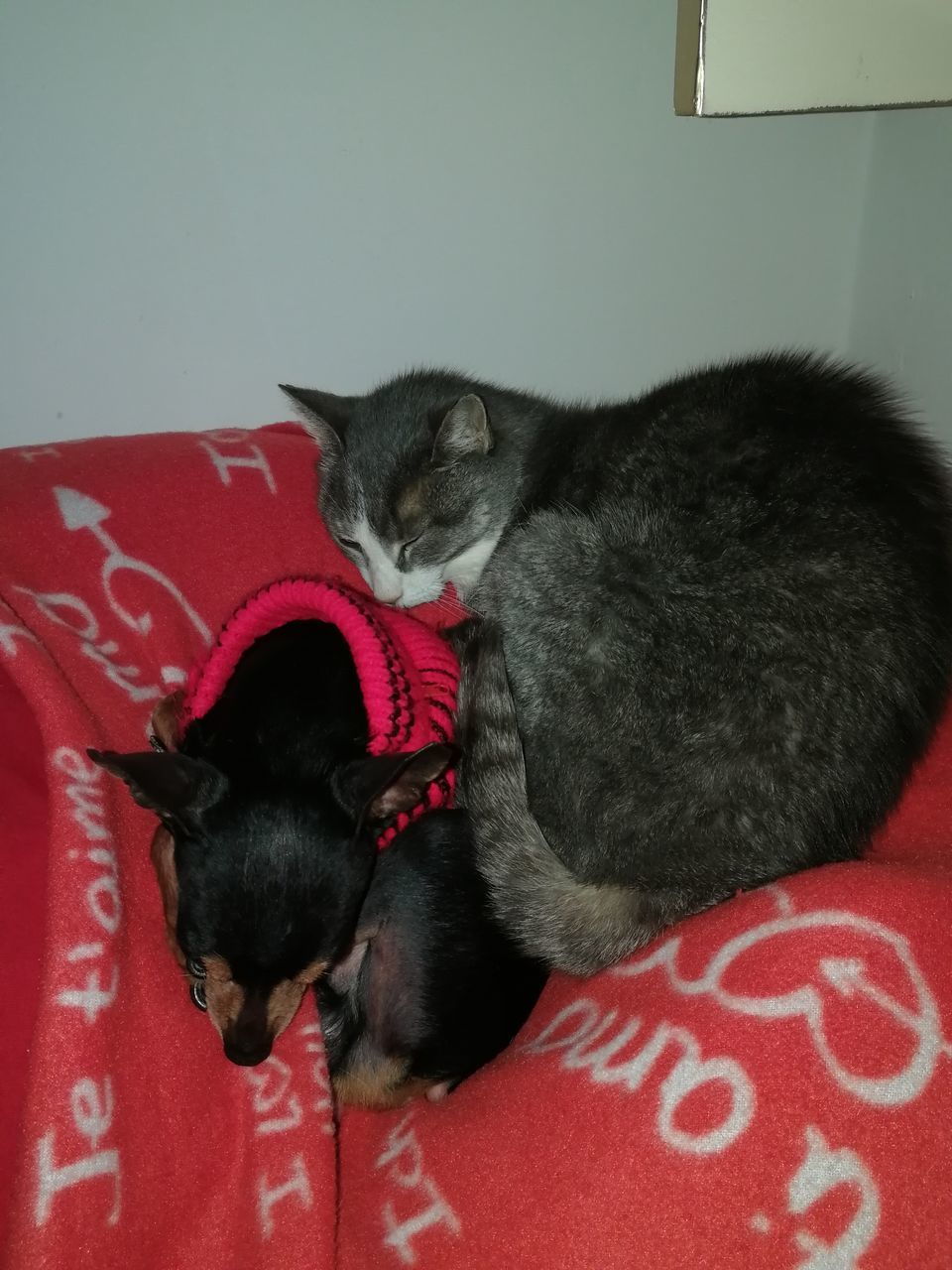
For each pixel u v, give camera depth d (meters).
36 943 0.45
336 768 0.49
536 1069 0.46
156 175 0.69
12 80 0.65
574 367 0.84
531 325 0.81
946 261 0.72
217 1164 0.46
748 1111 0.39
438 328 0.79
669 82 0.74
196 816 0.47
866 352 0.84
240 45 0.66
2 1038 0.43
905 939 0.42
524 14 0.69
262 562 0.67
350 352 0.79
